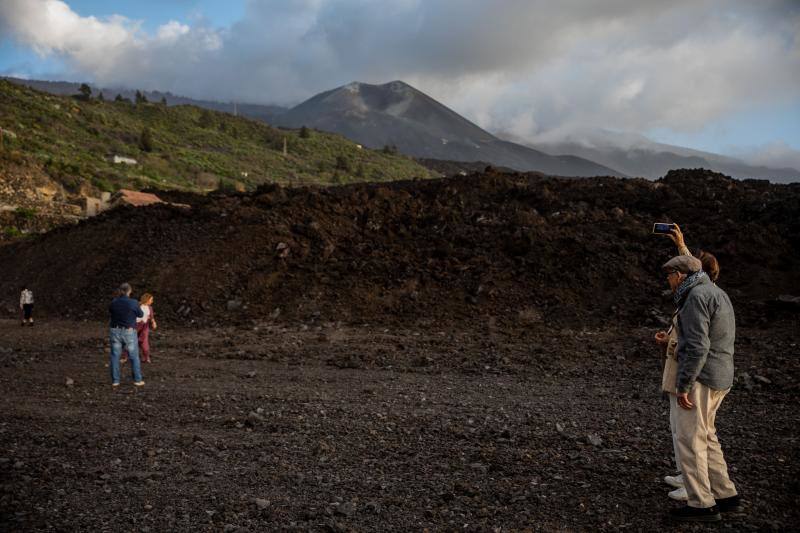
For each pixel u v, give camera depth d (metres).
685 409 3.99
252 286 19.08
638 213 21.17
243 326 16.69
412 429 6.75
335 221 22.81
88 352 13.67
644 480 4.81
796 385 8.44
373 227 22.38
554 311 15.69
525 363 11.31
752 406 7.64
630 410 7.60
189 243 22.59
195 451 6.03
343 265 19.56
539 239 19.17
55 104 148.50
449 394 8.88
